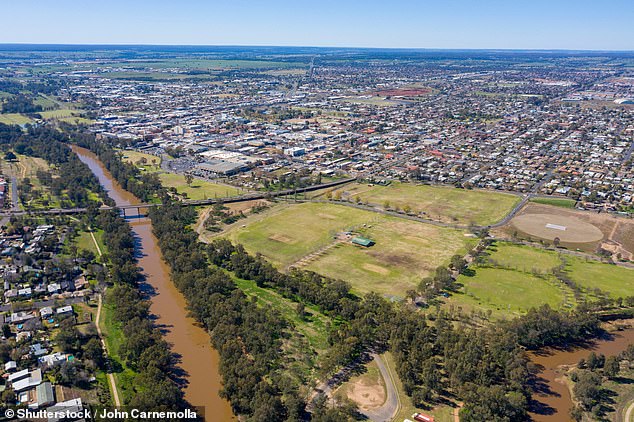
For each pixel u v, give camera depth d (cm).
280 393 19950
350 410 18688
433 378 19850
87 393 19700
